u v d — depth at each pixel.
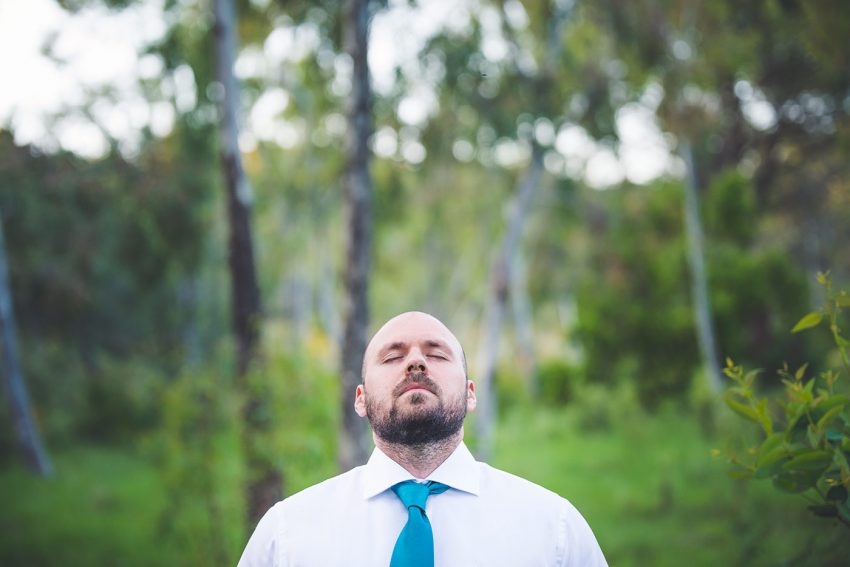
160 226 14.12
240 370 8.19
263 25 11.96
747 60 15.35
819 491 2.55
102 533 10.46
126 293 21.16
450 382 2.14
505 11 14.09
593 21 14.83
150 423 18.61
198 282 22.61
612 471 12.95
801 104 18.05
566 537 2.17
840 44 10.95
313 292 29.86
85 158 14.67
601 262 21.44
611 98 14.88
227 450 7.33
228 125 9.08
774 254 17.84
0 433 17.09
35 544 10.09
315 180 20.27
